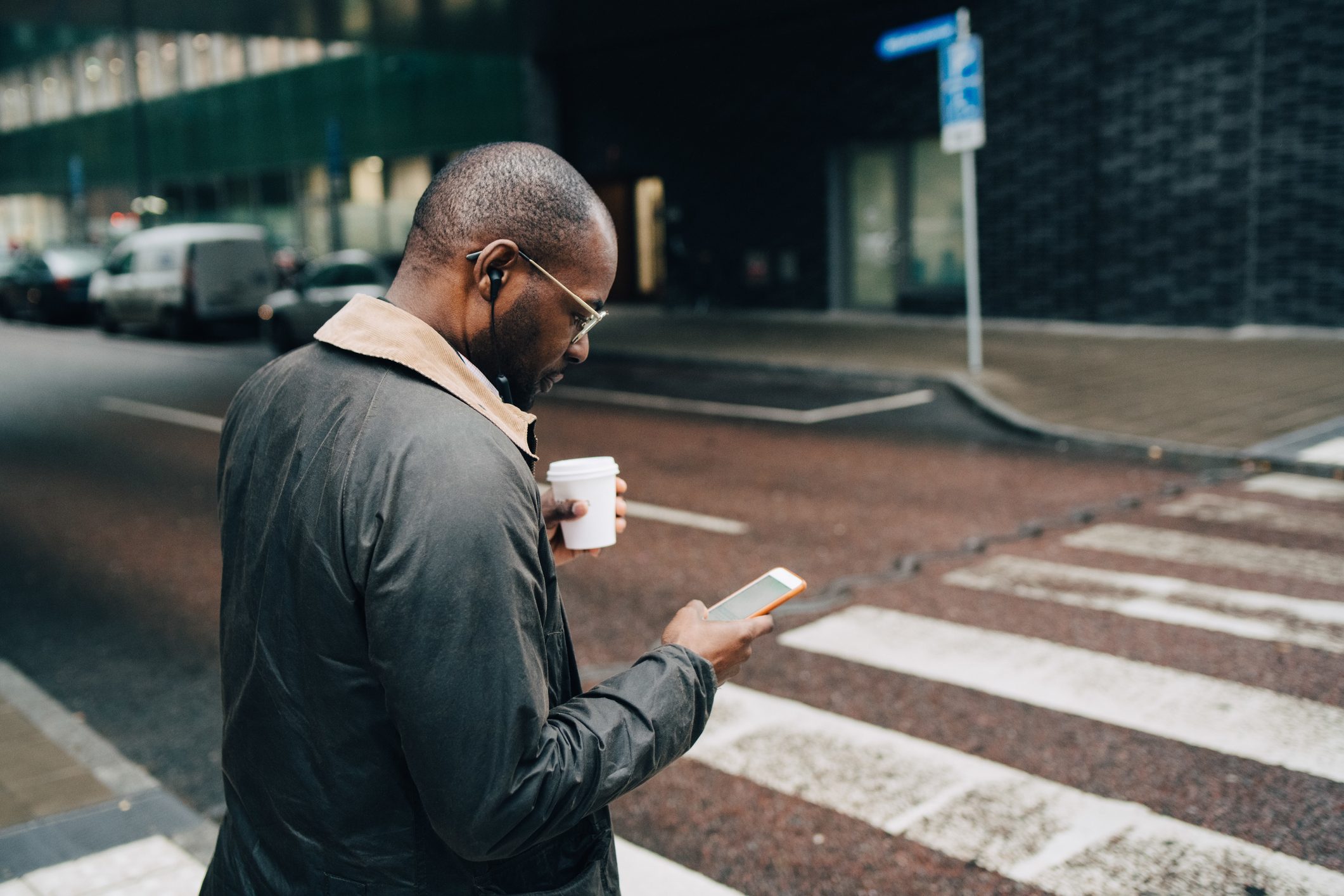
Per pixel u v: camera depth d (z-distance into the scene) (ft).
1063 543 21.34
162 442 35.63
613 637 17.26
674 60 66.69
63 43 135.13
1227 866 10.55
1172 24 47.67
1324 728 13.28
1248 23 45.75
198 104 113.50
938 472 27.84
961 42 39.47
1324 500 24.17
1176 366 41.04
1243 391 35.60
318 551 4.36
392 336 4.58
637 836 11.50
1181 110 48.11
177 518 26.02
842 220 61.46
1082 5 50.14
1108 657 15.64
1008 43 52.85
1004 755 12.92
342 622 4.34
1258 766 12.41
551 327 4.81
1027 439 31.65
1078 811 11.62
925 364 43.68
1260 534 21.66
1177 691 14.46
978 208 55.47
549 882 4.91
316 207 100.78
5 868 10.71
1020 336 50.72
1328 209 45.88
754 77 62.85
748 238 65.05
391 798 4.50
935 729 13.65
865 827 11.50
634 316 68.59
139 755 13.83
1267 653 15.60
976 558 20.54
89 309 80.43
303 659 4.48
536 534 4.52
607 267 4.89
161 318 66.18
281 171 104.12
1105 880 10.38
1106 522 22.84
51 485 29.84
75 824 11.59
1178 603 17.76
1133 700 14.21
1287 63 45.65
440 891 4.59
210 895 5.12
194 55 112.88
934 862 10.80
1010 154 53.88
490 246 4.58
